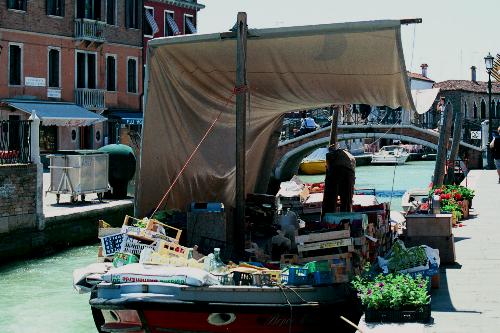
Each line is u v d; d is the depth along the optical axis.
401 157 61.34
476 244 12.73
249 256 10.34
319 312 8.68
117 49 42.12
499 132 26.09
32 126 17.11
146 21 44.44
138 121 42.25
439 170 19.09
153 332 8.55
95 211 18.97
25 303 13.08
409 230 11.21
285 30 10.23
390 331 7.39
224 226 10.66
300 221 13.21
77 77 39.59
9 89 35.75
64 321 11.99
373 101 12.42
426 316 7.80
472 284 9.66
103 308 8.48
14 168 16.52
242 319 8.52
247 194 13.27
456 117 22.92
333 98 12.60
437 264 9.47
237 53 10.46
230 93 12.01
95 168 20.34
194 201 12.77
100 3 40.75
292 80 11.67
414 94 13.62
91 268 9.17
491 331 7.46
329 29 9.96
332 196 12.88
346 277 8.99
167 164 12.12
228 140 12.60
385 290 7.84
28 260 16.73
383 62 10.41
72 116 37.38
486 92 82.50
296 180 16.56
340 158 12.85
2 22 35.31
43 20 37.44
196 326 8.50
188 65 11.42
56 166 19.97
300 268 8.87
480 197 20.70
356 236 10.00
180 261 8.95
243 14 10.44
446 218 11.12
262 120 14.23
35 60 37.09
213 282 8.57
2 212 16.22
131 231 9.60
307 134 44.88
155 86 11.41
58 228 17.73
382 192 34.69
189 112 11.91
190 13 48.03
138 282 8.50
